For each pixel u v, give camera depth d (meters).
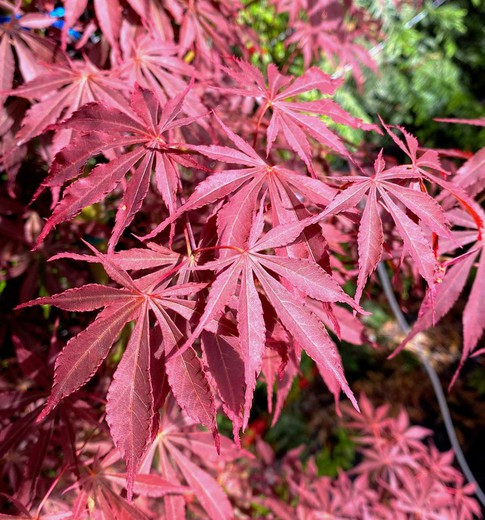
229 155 0.20
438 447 1.03
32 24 0.28
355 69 0.52
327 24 0.45
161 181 0.19
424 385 1.15
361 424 0.59
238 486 0.48
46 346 0.39
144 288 0.18
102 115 0.20
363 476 0.54
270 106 0.23
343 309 0.28
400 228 0.19
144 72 0.28
